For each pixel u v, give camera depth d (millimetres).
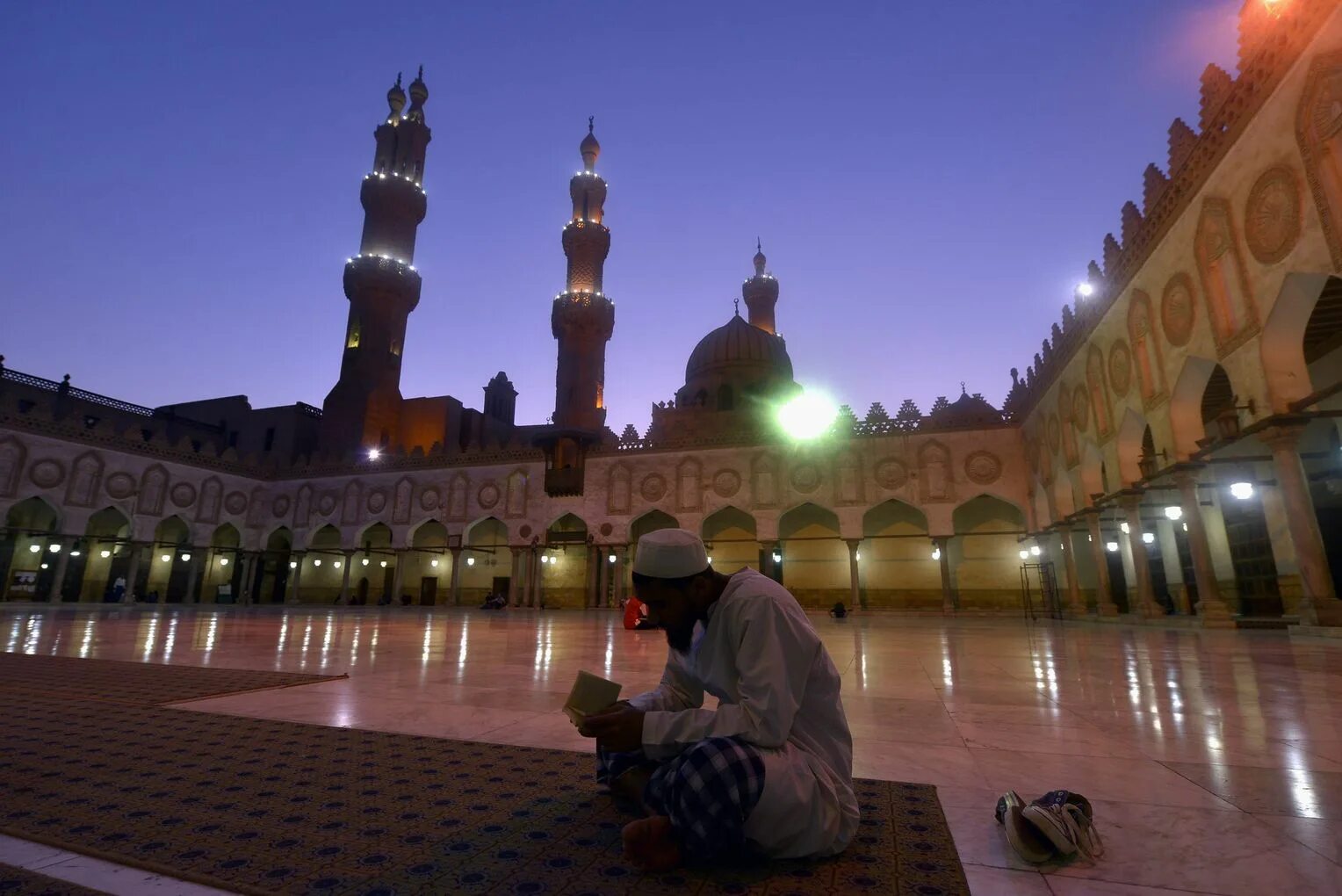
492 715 4285
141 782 2787
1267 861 1882
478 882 1837
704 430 31484
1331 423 14641
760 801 1835
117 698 4859
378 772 2947
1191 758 3039
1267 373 10297
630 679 6020
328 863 1960
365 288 41094
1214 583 12422
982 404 26828
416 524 32281
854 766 3033
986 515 26859
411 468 33062
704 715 1987
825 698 2088
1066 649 8867
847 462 26719
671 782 1930
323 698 4930
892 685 5605
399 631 13383
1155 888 1741
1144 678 5762
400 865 1953
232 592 34938
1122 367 15273
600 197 46469
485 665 7137
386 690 5371
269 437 40906
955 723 3971
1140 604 15203
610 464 29797
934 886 1791
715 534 29484
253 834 2203
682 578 2166
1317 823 2170
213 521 32875
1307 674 5727
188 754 3264
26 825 2266
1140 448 15445
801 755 1966
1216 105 11133
